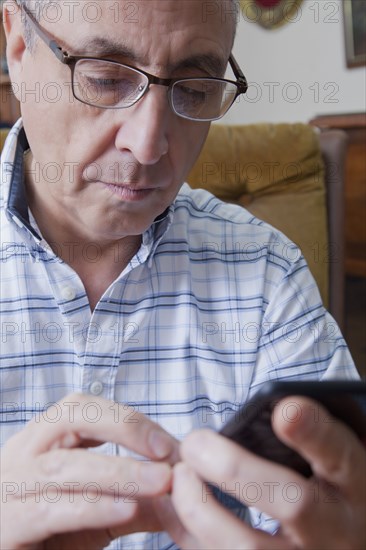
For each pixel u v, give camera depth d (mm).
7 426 653
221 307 750
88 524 389
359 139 2463
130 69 535
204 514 363
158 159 560
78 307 667
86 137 567
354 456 355
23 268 667
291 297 773
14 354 653
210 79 573
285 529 363
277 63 3051
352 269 2666
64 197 620
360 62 2562
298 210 1235
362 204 2516
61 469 403
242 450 365
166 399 701
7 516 406
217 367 721
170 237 739
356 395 330
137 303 695
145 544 654
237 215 838
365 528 369
